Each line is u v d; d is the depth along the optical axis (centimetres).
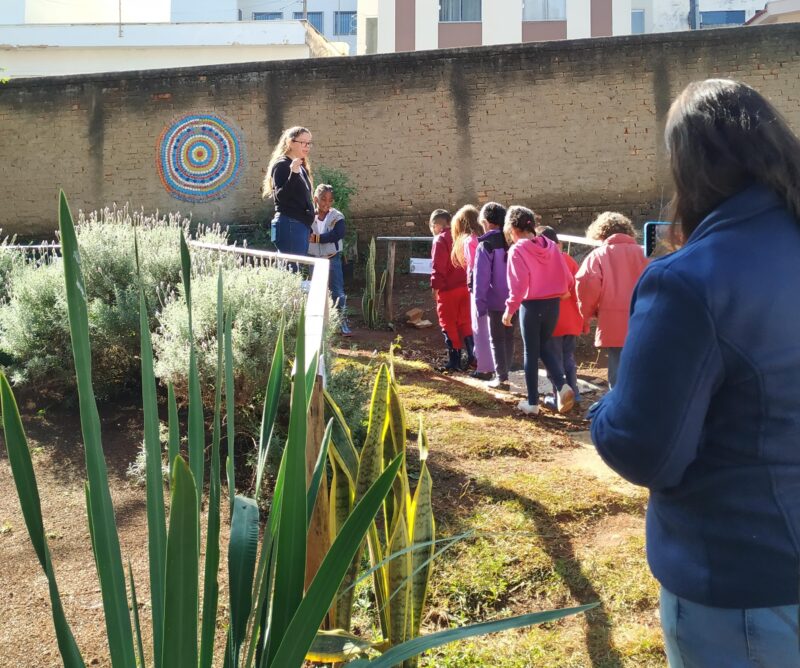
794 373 159
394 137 1307
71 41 2622
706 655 164
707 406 162
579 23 2630
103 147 1341
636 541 385
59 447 497
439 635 172
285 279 543
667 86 1266
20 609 329
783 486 159
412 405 625
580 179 1290
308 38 2709
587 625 325
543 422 599
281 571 178
